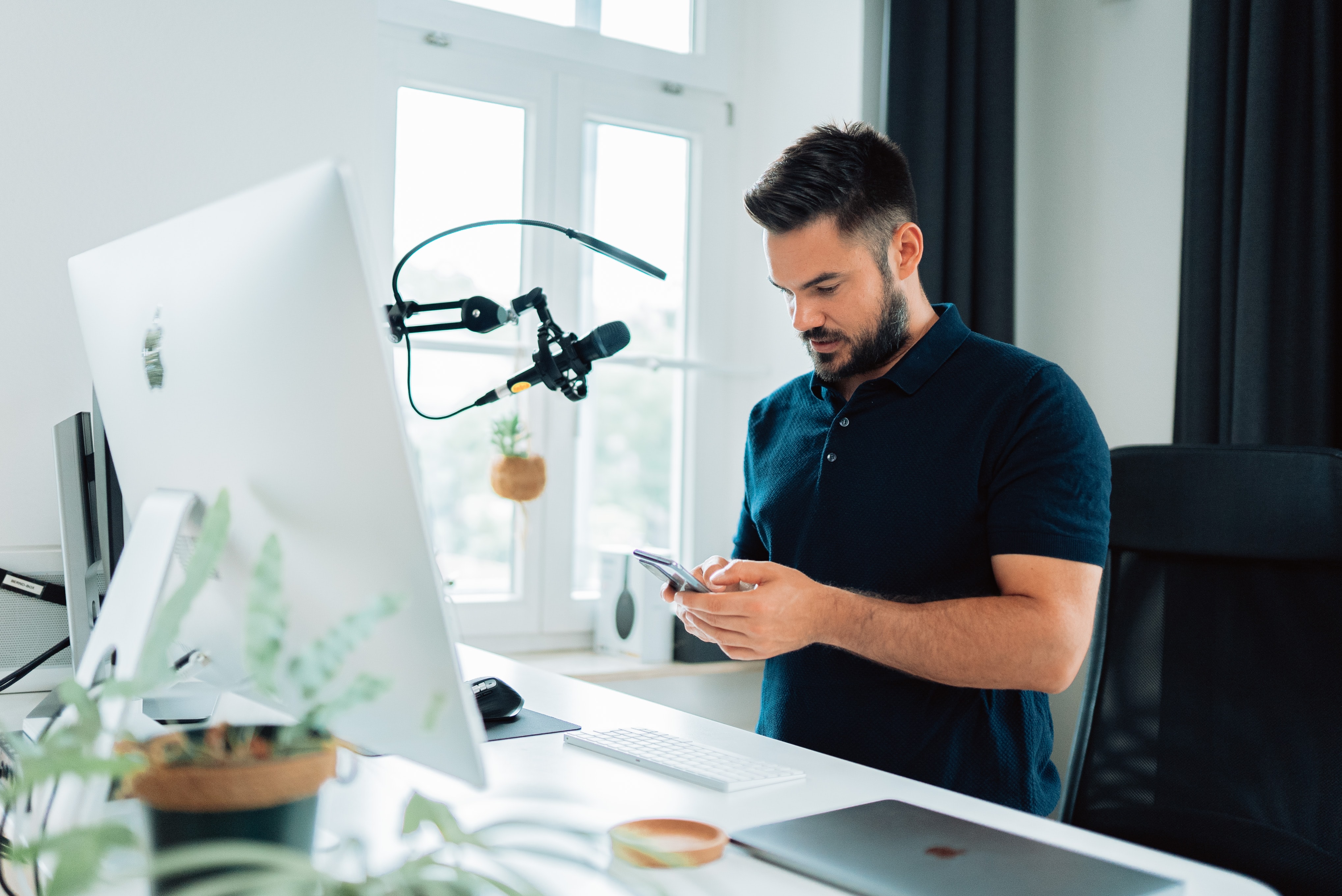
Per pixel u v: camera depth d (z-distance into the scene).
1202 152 1.98
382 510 0.63
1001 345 1.40
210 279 0.69
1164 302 2.19
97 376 0.89
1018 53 2.50
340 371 0.62
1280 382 1.86
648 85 2.59
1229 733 1.21
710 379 2.67
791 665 1.42
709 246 2.68
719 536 2.70
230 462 0.72
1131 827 1.24
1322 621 1.19
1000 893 0.68
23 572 1.47
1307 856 1.13
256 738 0.63
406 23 2.26
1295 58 1.86
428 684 0.64
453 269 2.34
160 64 1.72
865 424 1.40
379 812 0.84
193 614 0.83
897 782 0.98
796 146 1.34
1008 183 2.34
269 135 1.81
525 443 2.35
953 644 1.14
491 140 2.40
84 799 0.67
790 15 2.61
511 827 0.64
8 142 1.61
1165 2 2.21
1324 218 1.82
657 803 0.89
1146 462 1.34
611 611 2.41
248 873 0.53
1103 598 1.35
